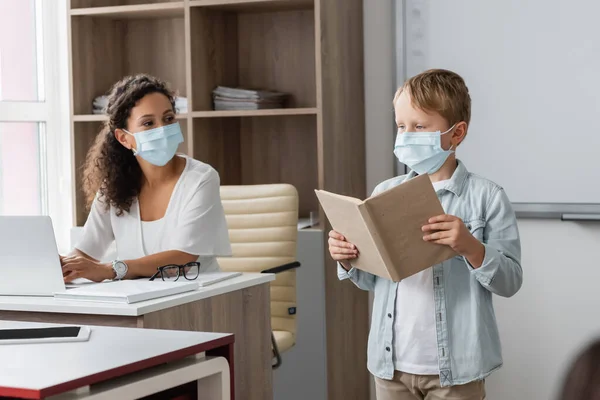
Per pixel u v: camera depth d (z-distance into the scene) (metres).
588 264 3.28
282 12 3.72
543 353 3.36
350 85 3.49
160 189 2.61
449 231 1.72
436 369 1.86
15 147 3.98
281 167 3.78
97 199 2.66
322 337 3.28
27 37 4.02
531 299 3.36
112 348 1.57
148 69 3.96
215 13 3.67
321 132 3.26
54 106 4.05
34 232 2.20
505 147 3.36
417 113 1.94
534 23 3.29
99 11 3.66
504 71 3.35
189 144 3.49
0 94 3.94
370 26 3.59
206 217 2.53
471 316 1.87
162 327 2.06
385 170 3.60
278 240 3.08
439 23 3.43
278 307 3.07
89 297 2.12
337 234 1.92
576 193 3.26
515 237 1.90
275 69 3.75
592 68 3.23
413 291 1.89
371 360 1.97
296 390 3.33
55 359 1.48
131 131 2.54
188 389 1.73
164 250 2.54
